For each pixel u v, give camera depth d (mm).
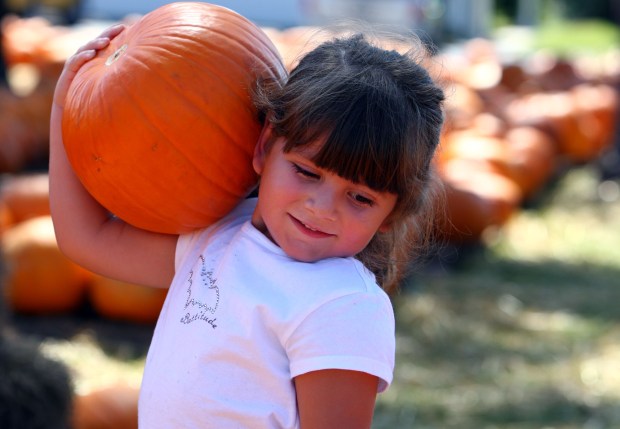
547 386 6707
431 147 2531
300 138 2400
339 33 2895
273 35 17125
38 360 4371
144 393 2680
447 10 33344
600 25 43031
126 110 2543
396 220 2588
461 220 9867
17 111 12445
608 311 8484
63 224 2889
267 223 2541
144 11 28062
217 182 2619
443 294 8633
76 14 26172
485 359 7246
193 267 2740
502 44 32344
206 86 2555
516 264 9727
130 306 7504
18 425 4168
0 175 11602
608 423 6199
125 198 2646
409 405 6324
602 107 15219
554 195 12648
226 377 2520
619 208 12102
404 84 2475
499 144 12148
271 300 2496
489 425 6152
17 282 7457
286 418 2484
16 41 18547
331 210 2428
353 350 2410
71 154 2668
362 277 2510
